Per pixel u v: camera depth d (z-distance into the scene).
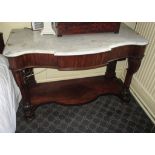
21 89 1.49
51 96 1.83
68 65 1.33
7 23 1.59
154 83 1.72
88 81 2.09
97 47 1.30
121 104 1.99
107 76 2.14
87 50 1.26
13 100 1.49
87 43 1.35
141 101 1.97
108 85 2.04
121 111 1.91
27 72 1.78
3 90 1.26
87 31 1.42
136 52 1.52
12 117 1.43
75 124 1.73
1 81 1.27
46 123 1.73
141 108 1.95
